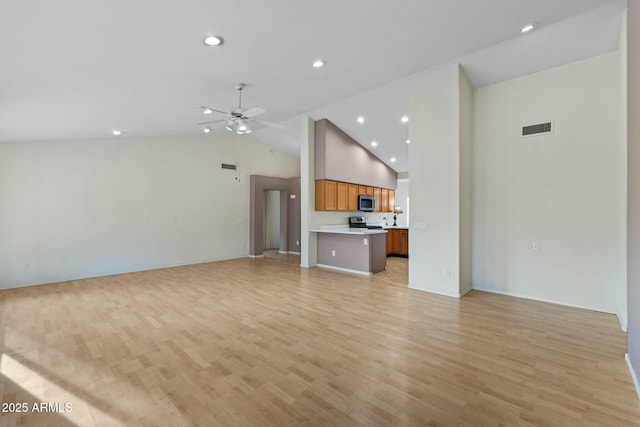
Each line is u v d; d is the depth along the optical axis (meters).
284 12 2.38
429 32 3.01
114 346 2.69
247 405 1.87
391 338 2.82
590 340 2.75
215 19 2.33
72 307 3.80
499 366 2.30
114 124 4.75
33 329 3.09
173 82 3.43
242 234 7.96
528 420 1.71
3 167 4.77
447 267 4.18
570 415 1.75
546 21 2.93
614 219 3.43
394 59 3.63
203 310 3.66
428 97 4.27
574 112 3.67
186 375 2.21
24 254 4.92
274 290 4.57
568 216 3.73
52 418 1.76
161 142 6.47
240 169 7.91
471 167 4.45
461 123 4.05
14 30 2.01
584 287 3.63
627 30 2.38
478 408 1.81
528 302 3.87
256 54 3.08
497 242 4.28
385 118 5.95
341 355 2.50
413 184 4.48
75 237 5.41
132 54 2.63
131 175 6.06
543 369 2.25
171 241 6.61
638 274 2.12
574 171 3.68
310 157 6.31
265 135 7.88
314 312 3.56
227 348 2.64
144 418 1.75
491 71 4.00
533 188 3.98
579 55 3.53
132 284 5.00
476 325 3.12
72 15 1.96
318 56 3.33
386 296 4.20
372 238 5.75
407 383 2.08
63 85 2.97
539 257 3.95
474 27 2.97
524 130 4.04
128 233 6.01
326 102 5.31
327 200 6.40
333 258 6.33
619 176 3.29
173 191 6.65
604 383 2.07
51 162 5.18
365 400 1.90
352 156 7.02
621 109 3.14
